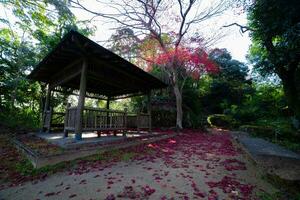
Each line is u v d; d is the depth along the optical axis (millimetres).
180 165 4016
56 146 4613
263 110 14133
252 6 5562
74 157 4133
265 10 4016
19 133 7988
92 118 5266
